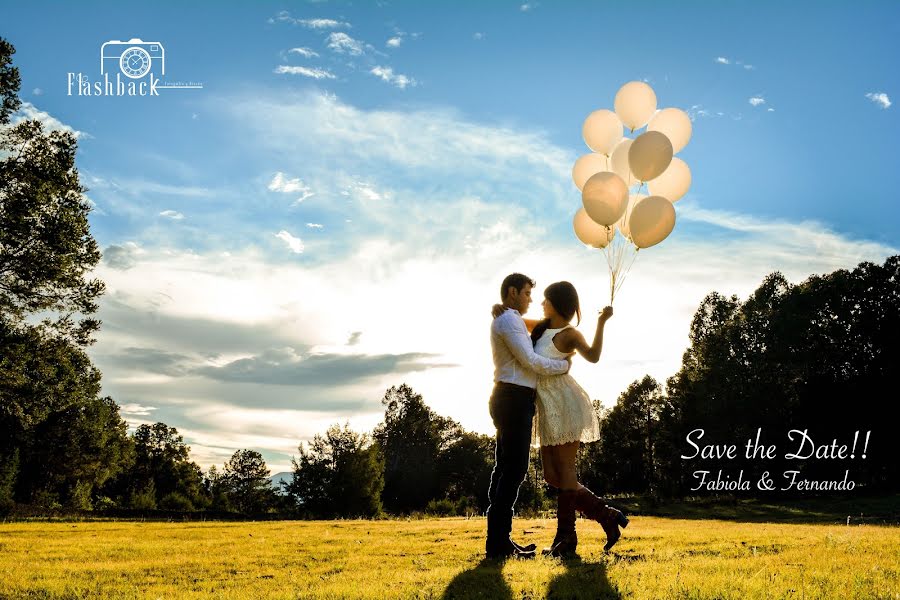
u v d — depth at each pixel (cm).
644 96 698
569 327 499
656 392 6988
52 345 2481
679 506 3253
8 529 1107
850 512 2550
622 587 361
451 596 355
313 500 3606
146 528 1120
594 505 516
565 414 492
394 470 7744
